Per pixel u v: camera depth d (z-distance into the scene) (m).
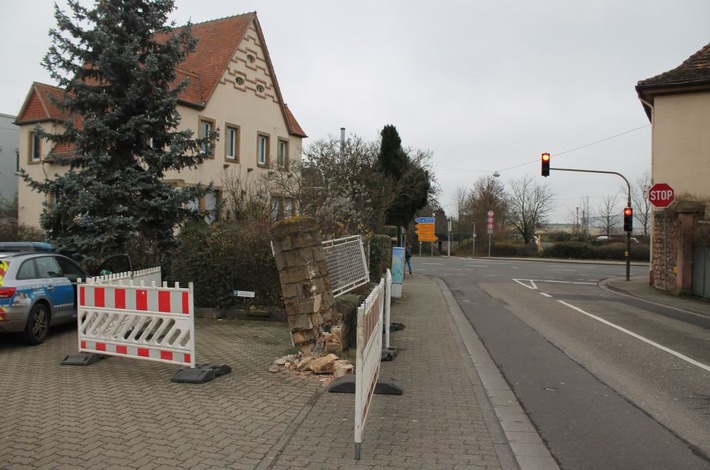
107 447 4.36
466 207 70.81
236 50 23.73
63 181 11.62
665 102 20.22
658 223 20.55
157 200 12.04
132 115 12.12
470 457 4.37
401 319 12.44
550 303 15.77
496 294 18.28
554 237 60.97
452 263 39.22
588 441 4.85
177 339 6.52
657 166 20.31
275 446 4.45
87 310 7.11
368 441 4.64
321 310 7.43
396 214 34.16
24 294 8.17
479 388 6.51
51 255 9.30
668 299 17.66
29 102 22.66
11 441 4.47
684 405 5.98
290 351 8.05
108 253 11.62
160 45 12.38
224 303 11.37
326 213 14.15
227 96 23.14
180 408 5.37
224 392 5.93
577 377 7.20
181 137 12.59
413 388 6.49
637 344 9.52
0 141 29.44
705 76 19.47
